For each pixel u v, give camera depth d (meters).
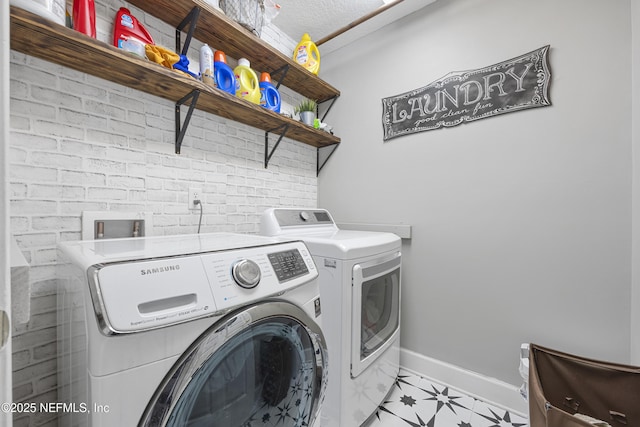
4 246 0.30
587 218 1.25
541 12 1.37
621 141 1.18
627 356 1.15
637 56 1.12
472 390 1.53
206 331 0.61
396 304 1.57
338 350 1.14
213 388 0.65
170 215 1.38
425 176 1.76
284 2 1.78
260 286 0.72
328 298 1.18
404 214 1.85
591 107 1.24
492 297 1.51
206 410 0.64
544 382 1.09
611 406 0.97
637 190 1.12
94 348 0.48
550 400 1.08
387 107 1.94
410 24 1.83
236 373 0.70
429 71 1.74
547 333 1.34
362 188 2.07
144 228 1.28
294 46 2.16
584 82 1.26
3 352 0.30
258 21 1.52
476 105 1.56
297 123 1.79
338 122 2.22
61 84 1.04
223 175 1.64
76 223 1.08
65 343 0.73
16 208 0.95
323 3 1.79
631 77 1.16
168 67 1.17
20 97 0.95
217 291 0.63
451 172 1.65
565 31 1.31
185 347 0.58
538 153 1.38
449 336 1.65
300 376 0.87
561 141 1.32
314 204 2.33
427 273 1.74
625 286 1.16
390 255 1.48
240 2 1.44
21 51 0.94
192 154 1.48
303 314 0.85
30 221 0.97
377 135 1.99
